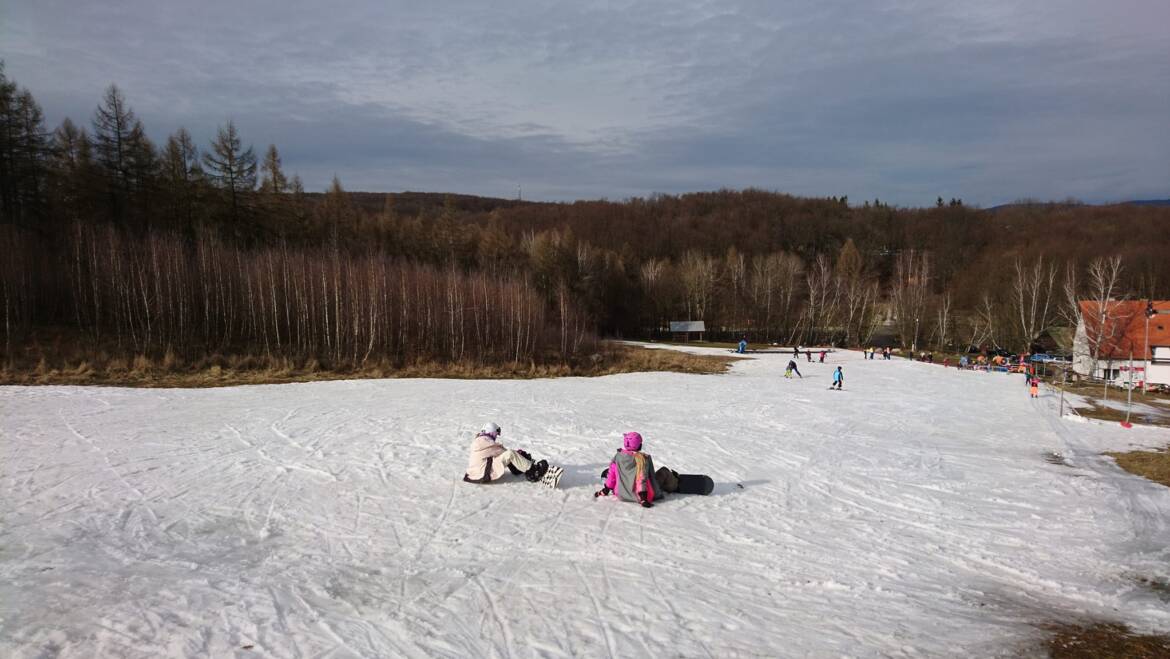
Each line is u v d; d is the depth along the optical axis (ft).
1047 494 39.14
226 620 19.29
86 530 27.55
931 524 32.04
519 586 22.59
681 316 331.57
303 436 50.55
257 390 85.92
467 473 36.91
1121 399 115.44
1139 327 167.32
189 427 54.24
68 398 70.69
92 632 18.19
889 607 21.74
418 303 156.66
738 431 61.00
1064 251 285.84
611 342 230.89
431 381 106.93
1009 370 180.96
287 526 28.84
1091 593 23.41
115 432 51.13
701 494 36.11
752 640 18.88
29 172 153.99
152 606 20.10
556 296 249.55
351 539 27.22
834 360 204.74
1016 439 63.98
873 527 31.19
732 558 26.09
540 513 31.32
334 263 156.25
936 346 289.33
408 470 39.45
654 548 26.91
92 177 159.53
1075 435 67.36
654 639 18.76
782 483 39.93
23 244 135.03
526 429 56.29
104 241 141.38
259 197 192.85
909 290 299.38
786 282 322.34
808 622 20.29
